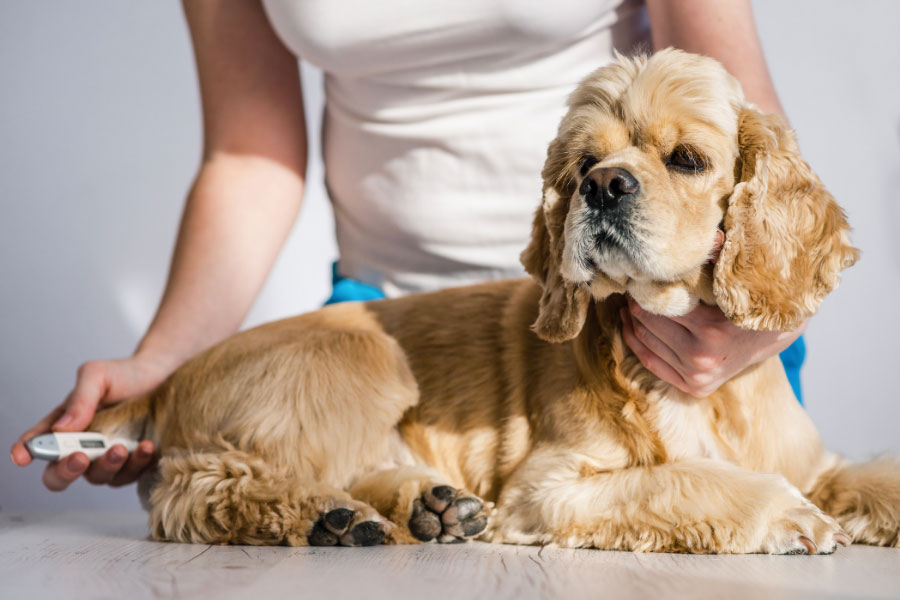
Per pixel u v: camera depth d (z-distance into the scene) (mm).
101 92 5207
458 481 2842
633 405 2531
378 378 2756
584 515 2398
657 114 2387
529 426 2766
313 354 2756
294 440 2639
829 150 5250
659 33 3305
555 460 2568
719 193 2400
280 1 3422
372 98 3516
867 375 5234
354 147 3625
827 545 2180
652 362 2467
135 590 1711
